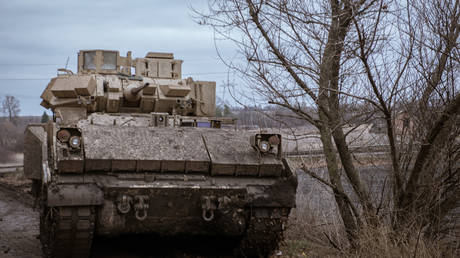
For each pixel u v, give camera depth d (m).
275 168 7.82
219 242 8.97
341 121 7.93
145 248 8.94
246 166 7.71
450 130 7.55
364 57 7.16
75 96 11.31
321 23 7.65
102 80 11.92
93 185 7.09
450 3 7.48
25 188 20.05
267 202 7.57
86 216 6.98
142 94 11.91
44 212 7.77
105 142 7.59
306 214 9.45
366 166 8.73
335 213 8.85
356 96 7.27
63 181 7.05
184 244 9.09
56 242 7.07
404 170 8.16
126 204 7.06
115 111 11.82
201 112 12.88
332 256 8.02
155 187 7.21
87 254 7.48
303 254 8.46
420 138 7.72
